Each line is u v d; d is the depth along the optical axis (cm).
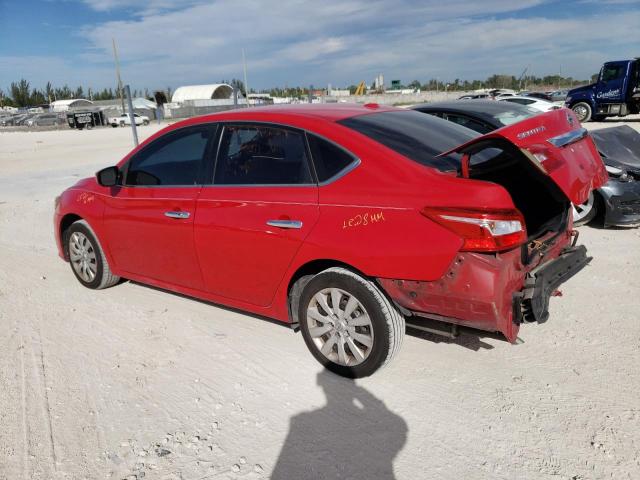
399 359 355
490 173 345
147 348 388
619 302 429
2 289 524
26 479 260
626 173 619
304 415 301
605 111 2128
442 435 279
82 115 4822
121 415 308
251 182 358
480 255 275
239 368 355
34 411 314
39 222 848
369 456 267
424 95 7388
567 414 290
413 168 301
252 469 261
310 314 343
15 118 5981
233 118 378
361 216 303
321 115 352
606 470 249
